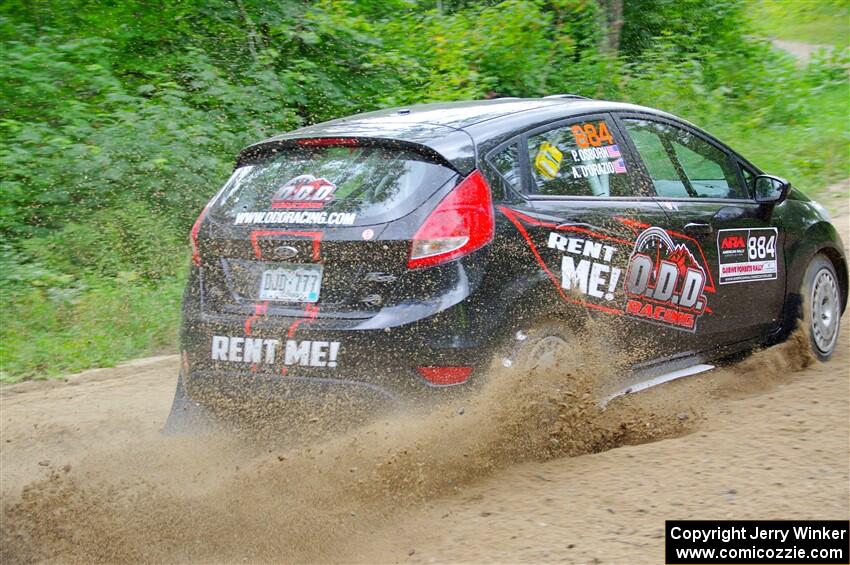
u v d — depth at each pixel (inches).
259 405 172.7
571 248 182.1
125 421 220.8
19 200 345.1
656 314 200.7
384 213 166.6
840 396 207.8
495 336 167.8
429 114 193.5
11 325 290.4
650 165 209.2
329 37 483.5
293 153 185.6
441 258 164.2
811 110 705.0
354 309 165.9
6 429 214.2
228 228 180.1
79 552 147.5
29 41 403.5
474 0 645.9
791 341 239.3
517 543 142.6
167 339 299.0
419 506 159.9
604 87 602.2
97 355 279.0
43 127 363.6
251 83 439.2
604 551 137.9
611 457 176.2
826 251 252.2
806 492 154.7
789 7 1333.7
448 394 164.6
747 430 186.9
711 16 774.5
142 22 441.4
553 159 188.4
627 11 752.3
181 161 363.3
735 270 221.0
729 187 229.8
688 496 155.7
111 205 352.8
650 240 198.7
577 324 183.3
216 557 145.0
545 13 610.9
